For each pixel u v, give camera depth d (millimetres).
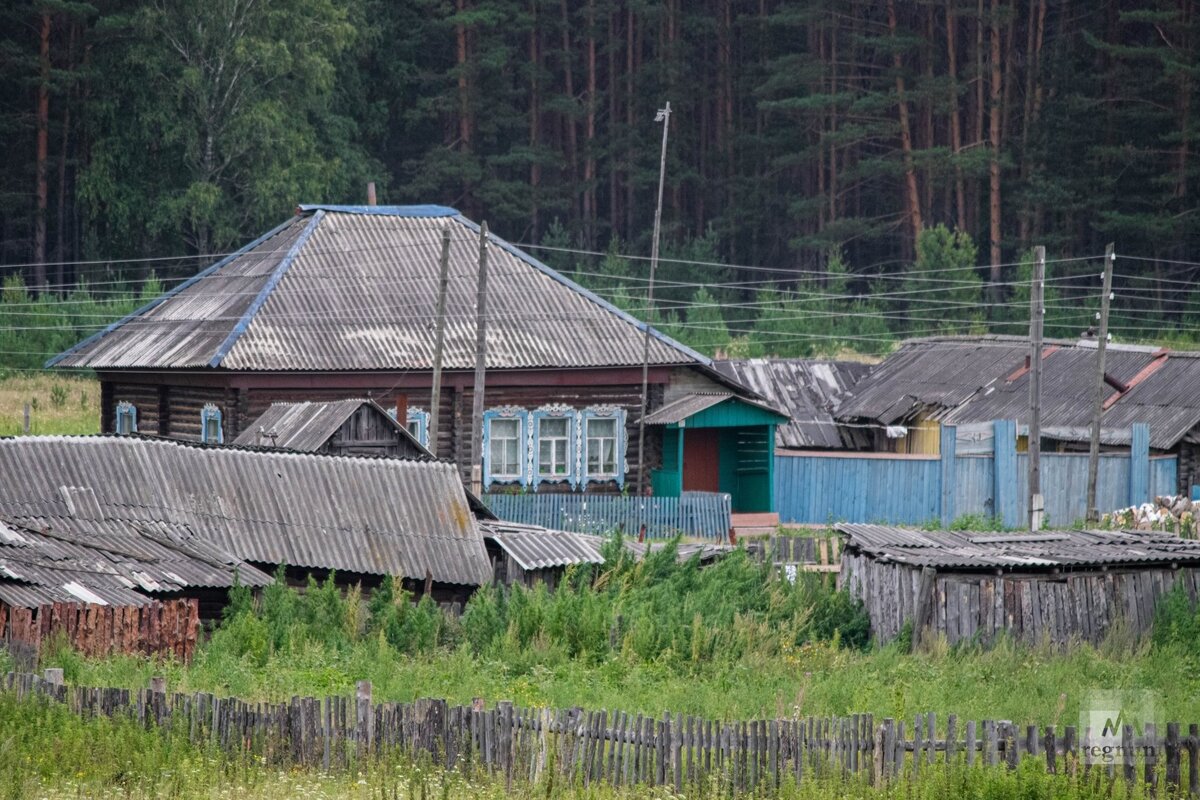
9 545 88125
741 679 83688
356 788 58188
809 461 157875
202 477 100625
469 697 76125
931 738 61094
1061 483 154875
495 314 154000
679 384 158875
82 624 80375
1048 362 179125
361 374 144625
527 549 103688
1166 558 99625
